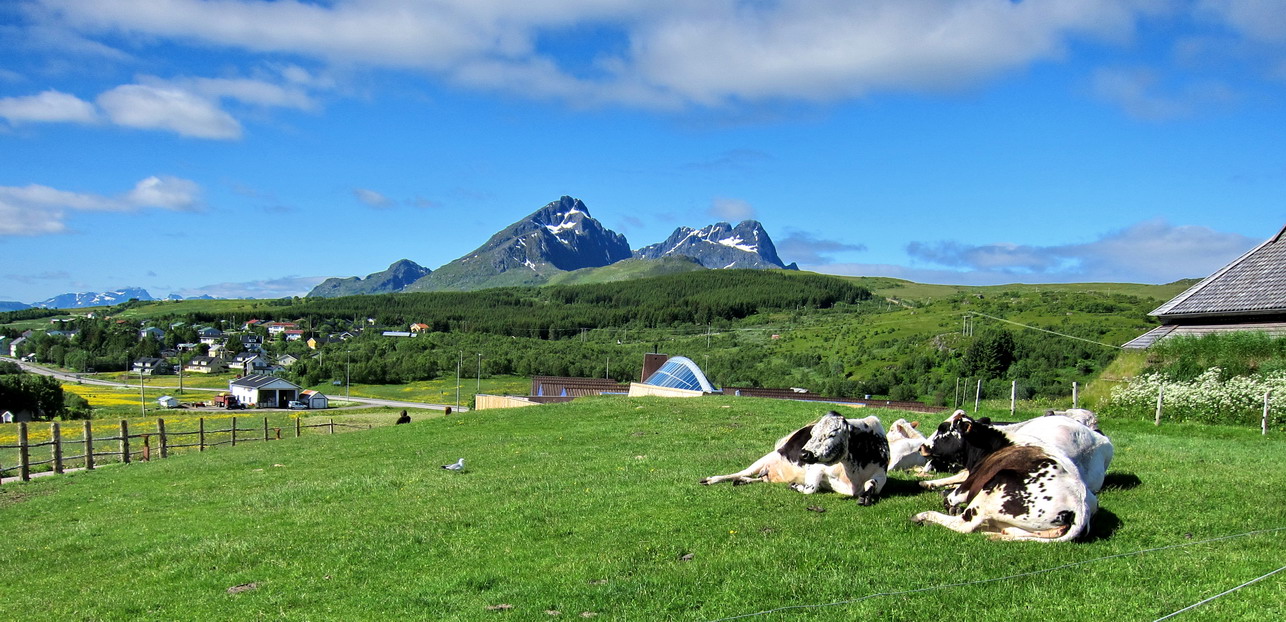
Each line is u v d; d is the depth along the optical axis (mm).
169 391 136000
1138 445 18391
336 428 60219
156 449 36562
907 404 51719
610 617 8328
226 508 16500
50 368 178625
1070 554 9328
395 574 10531
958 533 10328
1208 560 8992
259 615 9406
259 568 11367
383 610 9133
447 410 42125
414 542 11859
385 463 21375
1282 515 10727
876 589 8539
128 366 179750
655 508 12547
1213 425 23594
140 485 21812
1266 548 9391
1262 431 21922
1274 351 26969
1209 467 14828
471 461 20031
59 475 25484
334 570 10906
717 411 28078
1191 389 25719
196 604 10086
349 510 14711
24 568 13016
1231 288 31578
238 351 192500
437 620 8688
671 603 8562
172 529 14820
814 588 8648
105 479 23750
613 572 9641
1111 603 7926
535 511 12930
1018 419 23531
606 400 33438
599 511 12680
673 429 23922
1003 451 10945
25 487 23328
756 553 9891
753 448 19156
